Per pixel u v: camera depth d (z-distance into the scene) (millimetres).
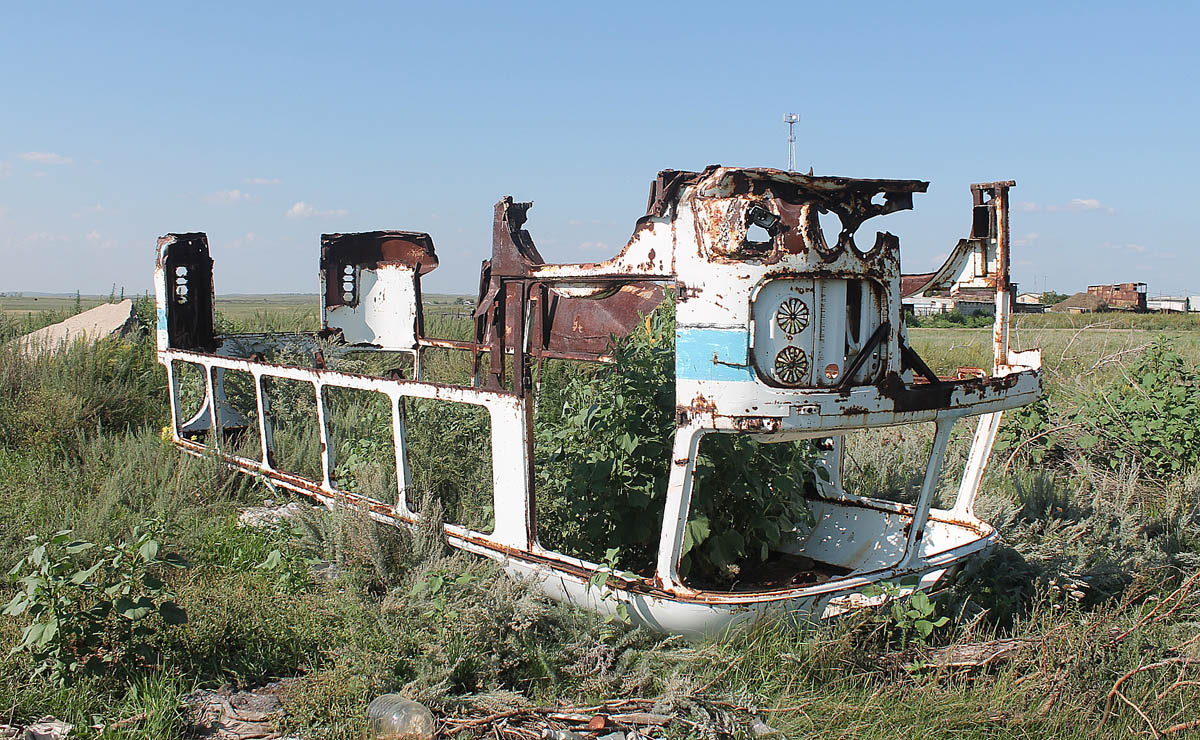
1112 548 5234
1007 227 4348
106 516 5648
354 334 8945
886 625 4148
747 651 3844
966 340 18641
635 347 4855
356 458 6043
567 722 3514
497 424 4375
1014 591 4684
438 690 3611
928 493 4160
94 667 3688
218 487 6711
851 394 3617
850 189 3656
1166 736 3514
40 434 7852
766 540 5230
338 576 4781
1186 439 7168
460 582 4160
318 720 3533
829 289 3668
